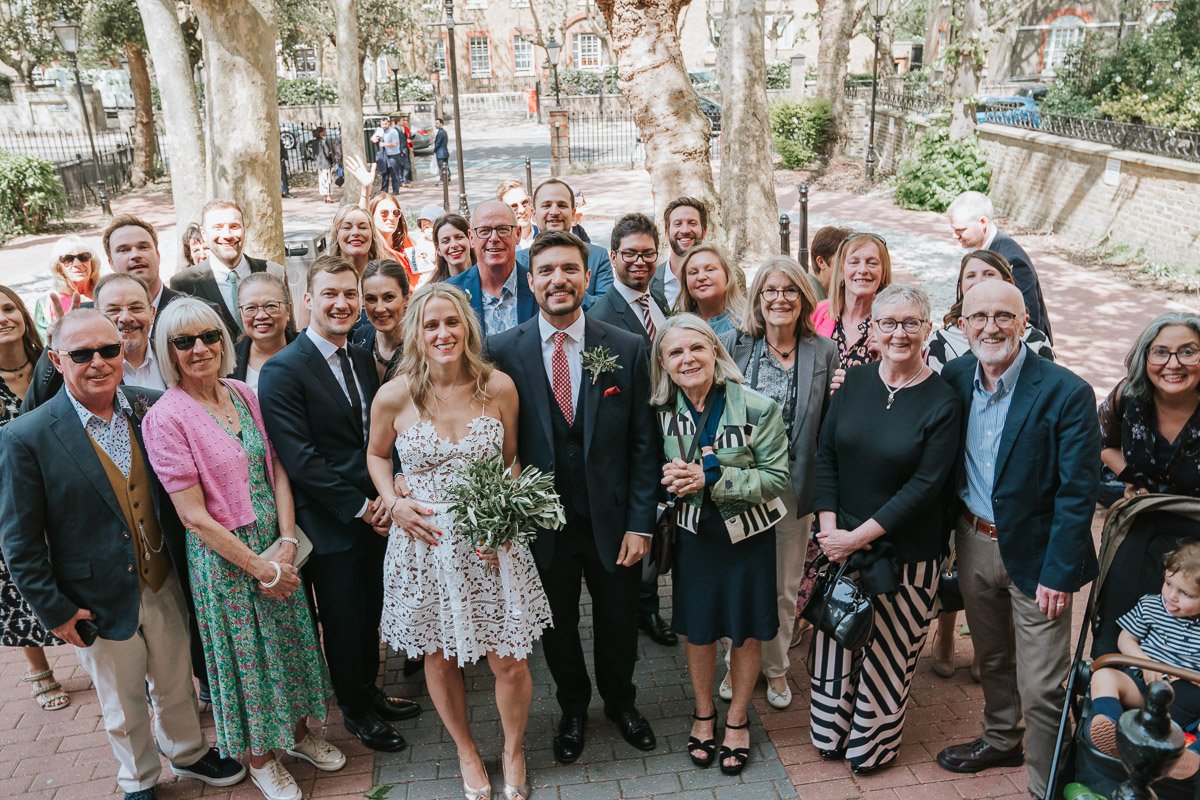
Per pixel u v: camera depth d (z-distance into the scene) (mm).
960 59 17109
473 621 3387
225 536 3314
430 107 40062
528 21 48375
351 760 3875
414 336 3369
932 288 11742
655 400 3615
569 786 3648
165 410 3312
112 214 19953
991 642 3553
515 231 4613
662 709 4172
